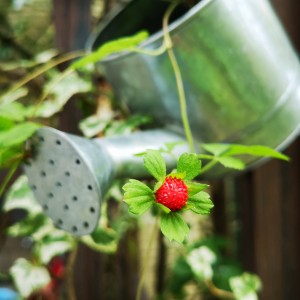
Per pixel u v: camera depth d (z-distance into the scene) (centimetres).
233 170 36
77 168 28
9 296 53
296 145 50
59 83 44
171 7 37
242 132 35
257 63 34
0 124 31
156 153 25
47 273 41
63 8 47
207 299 65
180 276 62
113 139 31
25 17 72
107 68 37
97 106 44
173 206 24
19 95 45
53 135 28
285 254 50
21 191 40
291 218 50
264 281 50
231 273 50
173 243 65
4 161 29
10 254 85
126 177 31
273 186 50
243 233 52
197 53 33
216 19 32
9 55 62
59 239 41
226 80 34
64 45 47
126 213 52
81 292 48
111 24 40
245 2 34
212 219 70
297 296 51
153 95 36
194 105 34
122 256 57
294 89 35
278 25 36
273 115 35
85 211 28
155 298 65
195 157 25
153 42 33
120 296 57
